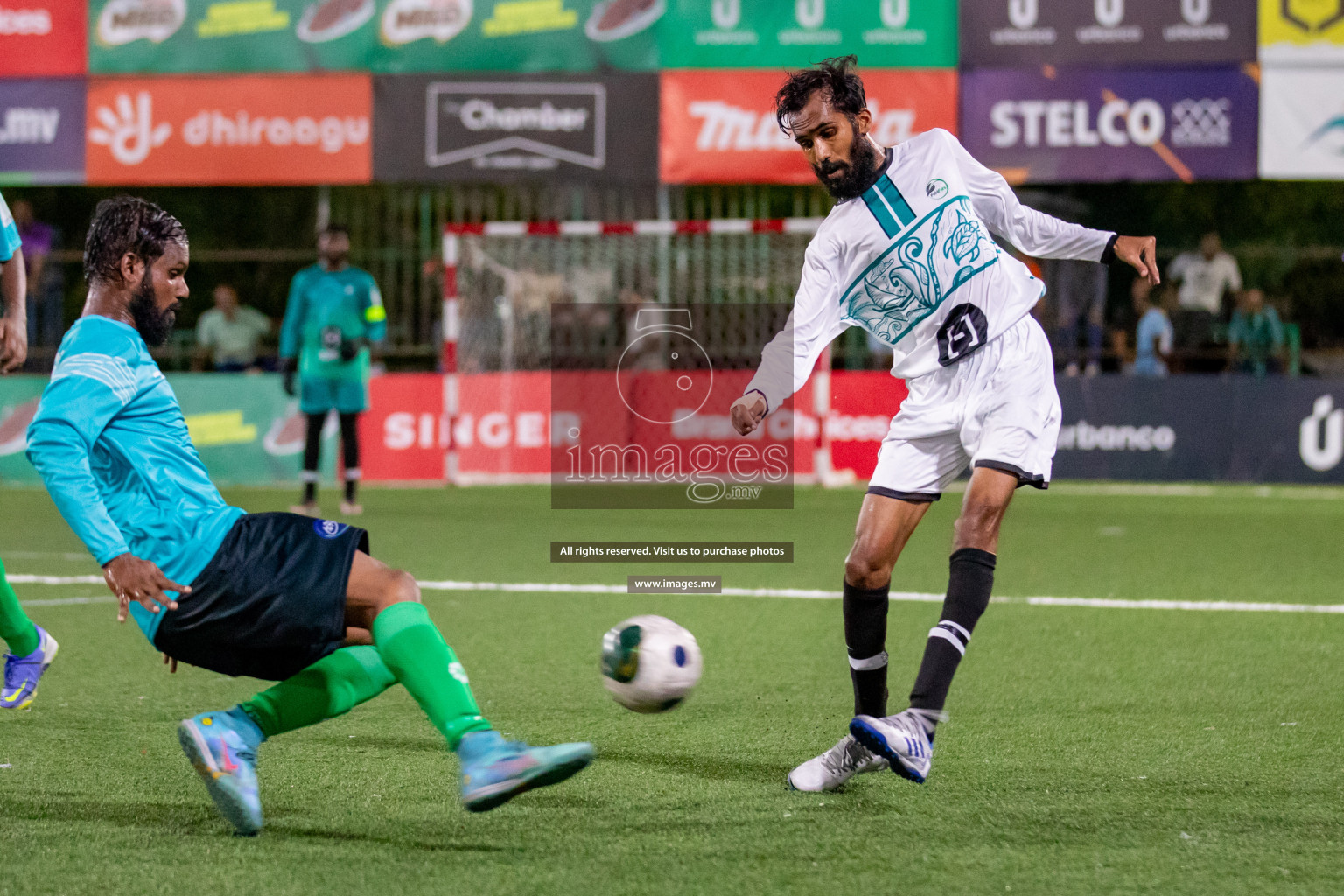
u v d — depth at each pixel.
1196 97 44.75
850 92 12.59
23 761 13.62
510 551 31.36
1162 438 48.03
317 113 46.31
